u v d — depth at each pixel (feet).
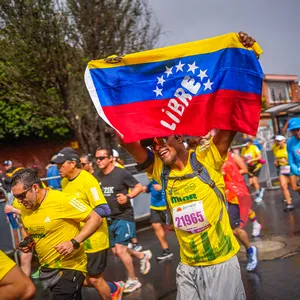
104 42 38.63
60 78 39.32
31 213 12.21
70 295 12.29
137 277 20.48
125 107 10.66
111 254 25.81
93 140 42.57
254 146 38.40
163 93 10.48
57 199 12.09
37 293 19.56
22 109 49.16
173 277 19.92
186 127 10.26
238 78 10.01
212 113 10.18
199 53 10.26
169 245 26.08
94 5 37.78
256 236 25.72
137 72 10.62
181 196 10.25
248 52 9.92
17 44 37.37
